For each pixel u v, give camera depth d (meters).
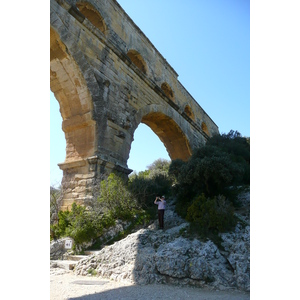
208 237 9.50
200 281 7.54
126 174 17.22
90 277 8.70
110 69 17.84
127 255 9.11
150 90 22.81
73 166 15.44
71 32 15.07
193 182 13.52
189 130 30.72
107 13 18.92
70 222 13.12
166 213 14.08
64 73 15.58
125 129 18.22
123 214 13.39
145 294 6.55
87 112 15.70
